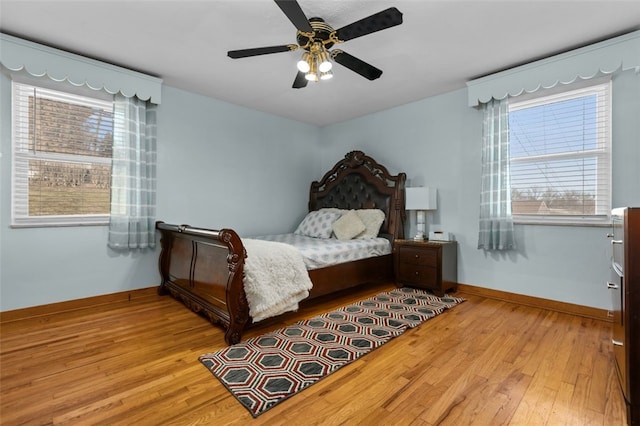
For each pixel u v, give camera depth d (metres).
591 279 2.74
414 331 2.44
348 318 2.69
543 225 2.99
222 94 3.75
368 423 1.40
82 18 2.21
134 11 2.12
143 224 3.23
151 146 3.30
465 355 2.04
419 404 1.53
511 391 1.64
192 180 3.70
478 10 2.11
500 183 3.13
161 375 1.79
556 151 2.97
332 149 5.07
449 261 3.45
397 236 3.88
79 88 2.95
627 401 1.38
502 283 3.26
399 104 4.10
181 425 1.38
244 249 2.24
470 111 3.48
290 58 2.82
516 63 2.93
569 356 2.02
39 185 2.79
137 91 3.07
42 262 2.75
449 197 3.67
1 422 1.39
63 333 2.37
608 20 2.23
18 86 2.69
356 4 2.02
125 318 2.69
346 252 3.23
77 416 1.43
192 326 2.52
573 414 1.46
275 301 2.33
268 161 4.50
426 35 2.43
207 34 2.42
